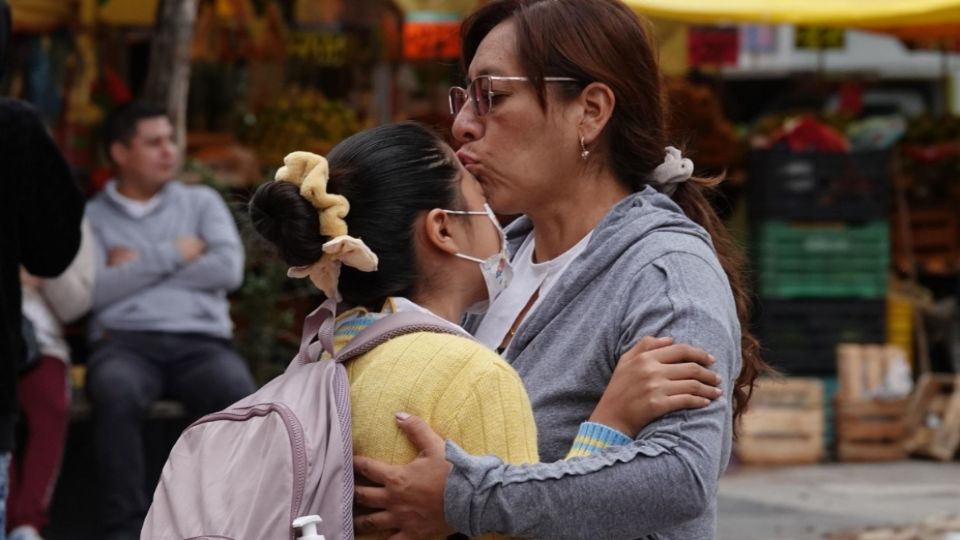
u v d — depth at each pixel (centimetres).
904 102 2831
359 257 389
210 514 369
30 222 723
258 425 381
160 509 383
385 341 397
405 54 1459
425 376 387
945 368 1841
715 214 479
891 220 1862
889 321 1734
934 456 1639
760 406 1603
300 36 1540
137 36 1528
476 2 1448
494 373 388
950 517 1223
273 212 401
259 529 365
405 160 409
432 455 378
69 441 1120
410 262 409
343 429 379
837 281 1659
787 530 1234
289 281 1280
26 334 817
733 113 2191
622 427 396
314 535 362
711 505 429
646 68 449
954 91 2817
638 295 418
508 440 385
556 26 438
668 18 1359
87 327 1109
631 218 436
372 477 382
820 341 1658
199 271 1115
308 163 397
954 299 1894
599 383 423
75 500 1121
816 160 1647
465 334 403
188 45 1218
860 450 1627
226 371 1109
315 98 1598
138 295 1107
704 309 407
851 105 2364
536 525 379
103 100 1377
